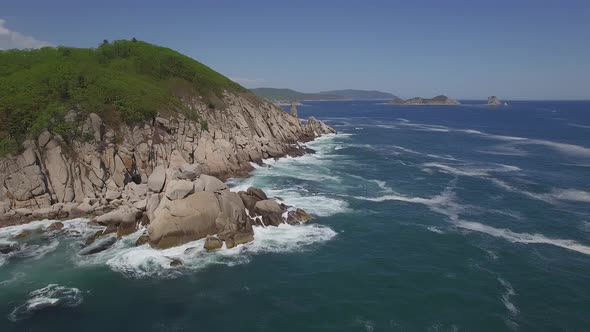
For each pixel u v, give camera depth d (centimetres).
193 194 3275
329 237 3350
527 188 4881
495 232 3466
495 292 2509
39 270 2722
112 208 3694
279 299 2433
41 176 3606
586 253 3061
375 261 2927
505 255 3020
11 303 2353
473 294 2484
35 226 3372
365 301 2414
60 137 3866
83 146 3978
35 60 5122
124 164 4247
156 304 2369
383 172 5772
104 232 3262
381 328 2162
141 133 4647
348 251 3094
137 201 3688
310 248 3138
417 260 2944
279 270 2786
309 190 4700
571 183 5134
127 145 4400
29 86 4259
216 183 3534
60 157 3788
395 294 2489
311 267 2833
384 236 3381
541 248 3147
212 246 3039
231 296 2462
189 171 3700
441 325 2186
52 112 3991
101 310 2303
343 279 2669
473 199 4422
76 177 3822
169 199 3234
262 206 3550
